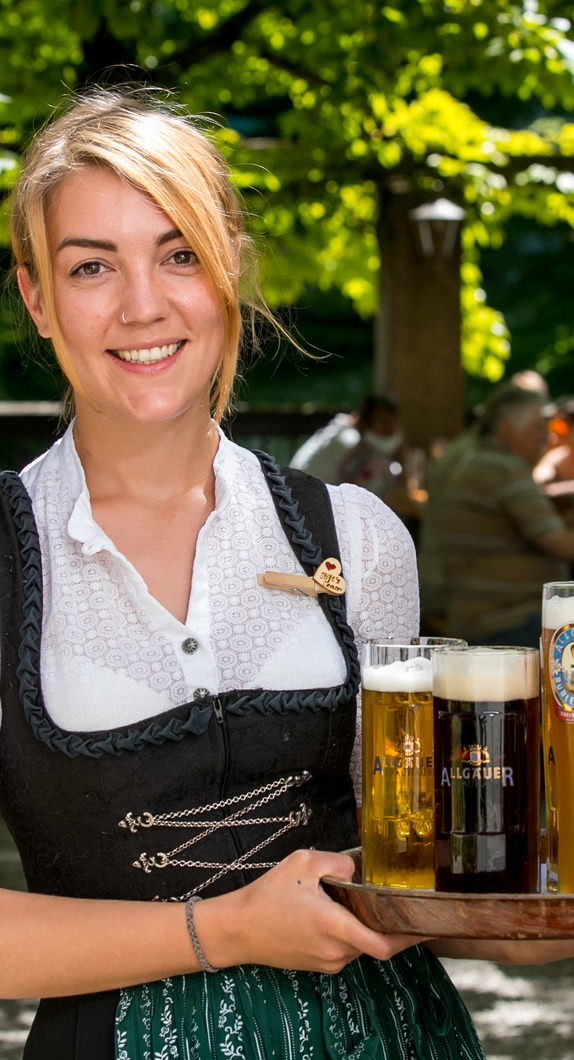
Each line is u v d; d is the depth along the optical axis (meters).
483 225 8.41
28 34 6.60
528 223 17.45
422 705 1.31
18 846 1.45
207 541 1.47
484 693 1.23
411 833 1.31
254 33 7.08
